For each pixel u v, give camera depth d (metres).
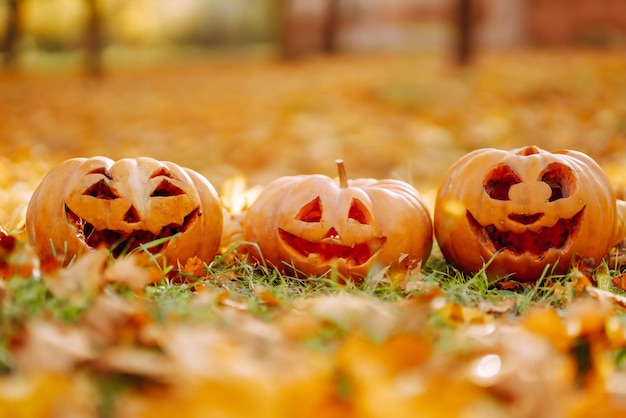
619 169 2.56
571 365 1.17
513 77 5.21
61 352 1.11
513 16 9.06
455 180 1.66
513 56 7.29
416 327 1.21
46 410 1.02
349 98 4.95
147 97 5.57
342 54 9.71
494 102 4.46
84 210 1.58
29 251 1.36
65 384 1.05
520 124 3.89
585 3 8.84
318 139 3.73
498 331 1.28
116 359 1.10
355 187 1.67
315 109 4.62
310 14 9.77
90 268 1.32
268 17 13.45
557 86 4.84
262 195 1.71
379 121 4.19
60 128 4.22
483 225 1.63
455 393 1.07
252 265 1.70
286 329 1.21
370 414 0.99
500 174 1.65
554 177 1.66
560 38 8.91
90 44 7.48
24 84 6.68
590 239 1.63
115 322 1.21
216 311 1.33
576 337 1.25
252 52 13.12
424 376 1.09
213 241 1.67
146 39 15.27
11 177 2.49
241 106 4.90
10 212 2.02
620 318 1.37
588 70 5.57
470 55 5.51
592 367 1.19
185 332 1.13
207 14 15.37
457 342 1.21
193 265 1.62
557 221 1.61
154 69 8.87
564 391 1.11
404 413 0.99
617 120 3.86
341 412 0.99
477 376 1.13
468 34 5.49
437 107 4.43
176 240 1.62
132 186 1.59
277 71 7.30
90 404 1.06
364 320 1.24
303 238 1.63
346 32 10.09
